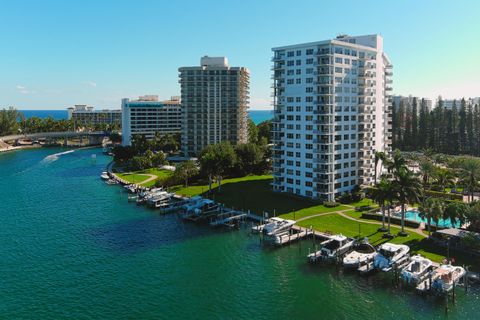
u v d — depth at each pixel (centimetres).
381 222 10538
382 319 6378
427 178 14638
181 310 6669
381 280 7631
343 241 8938
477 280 7231
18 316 6431
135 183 17138
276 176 14512
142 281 7706
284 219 10762
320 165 13138
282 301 6969
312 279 7762
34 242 9812
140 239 10094
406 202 9394
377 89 15238
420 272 7325
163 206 13288
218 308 6750
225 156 17288
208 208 12462
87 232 10650
